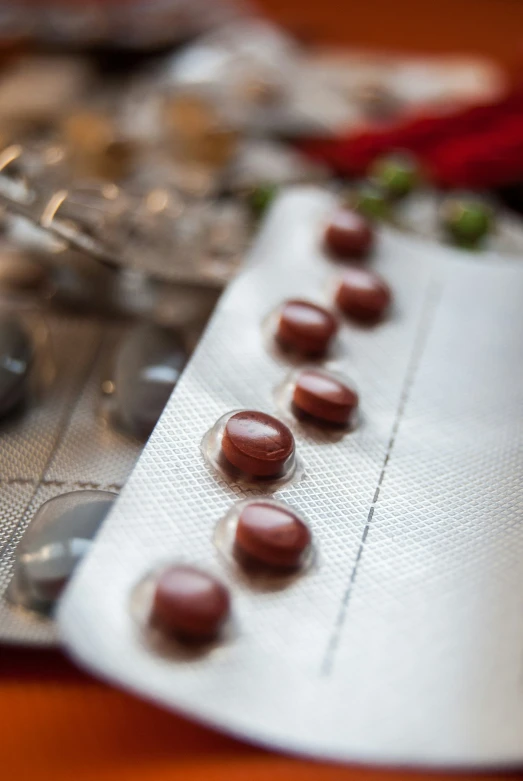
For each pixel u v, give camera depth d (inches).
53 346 5.3
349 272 5.1
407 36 12.6
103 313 5.5
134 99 8.7
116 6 11.0
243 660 3.3
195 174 7.0
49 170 6.0
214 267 5.6
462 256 5.5
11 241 5.8
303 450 4.1
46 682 3.7
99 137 6.7
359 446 4.2
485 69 10.4
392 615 3.5
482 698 3.3
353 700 3.3
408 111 9.1
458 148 7.8
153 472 3.8
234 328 4.6
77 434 4.7
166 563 3.5
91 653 3.2
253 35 10.6
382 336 4.9
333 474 4.0
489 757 3.2
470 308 5.2
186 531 3.6
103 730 3.6
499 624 3.5
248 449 3.8
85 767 3.5
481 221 6.5
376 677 3.3
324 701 3.3
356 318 4.9
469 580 3.7
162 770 3.5
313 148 8.2
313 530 3.8
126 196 6.0
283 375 4.5
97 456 4.6
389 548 3.8
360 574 3.6
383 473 4.1
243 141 8.1
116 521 3.6
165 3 11.1
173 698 3.2
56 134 7.3
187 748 3.5
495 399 4.6
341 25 12.8
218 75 8.9
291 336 4.6
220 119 7.7
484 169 7.6
